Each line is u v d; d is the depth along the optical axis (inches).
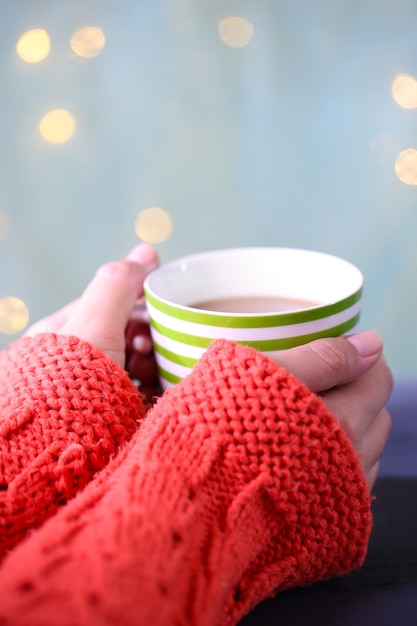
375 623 12.7
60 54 33.8
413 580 13.6
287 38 33.0
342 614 12.9
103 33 33.5
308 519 12.3
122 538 9.9
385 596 13.2
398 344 36.2
